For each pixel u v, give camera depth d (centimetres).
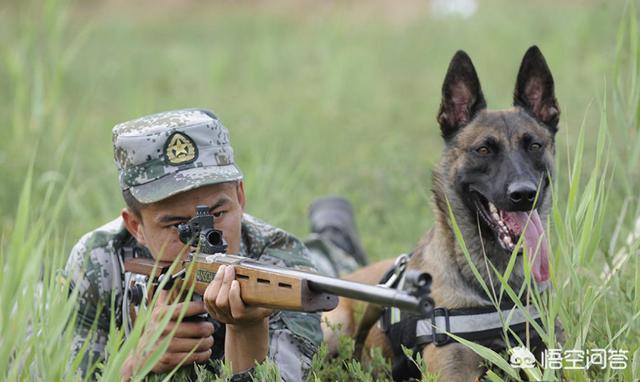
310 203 1287
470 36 2945
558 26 2788
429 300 507
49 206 1241
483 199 826
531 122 841
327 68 2619
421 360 722
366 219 1333
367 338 910
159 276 715
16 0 3438
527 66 857
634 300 722
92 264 771
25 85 1611
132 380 605
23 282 603
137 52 3100
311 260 823
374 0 4144
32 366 645
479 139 830
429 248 847
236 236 732
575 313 759
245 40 3453
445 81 871
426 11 3759
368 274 938
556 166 763
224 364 709
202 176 705
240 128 1953
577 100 1875
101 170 1506
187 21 4228
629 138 856
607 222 925
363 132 1991
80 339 762
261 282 609
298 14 4294
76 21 4066
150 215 714
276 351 750
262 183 1244
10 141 1675
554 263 682
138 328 603
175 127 716
